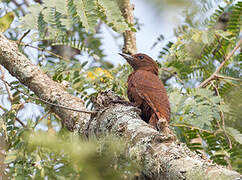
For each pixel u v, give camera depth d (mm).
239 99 3465
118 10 7117
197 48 8391
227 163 8305
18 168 5059
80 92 8883
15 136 6703
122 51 11086
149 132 5477
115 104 7238
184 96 8688
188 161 4336
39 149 4215
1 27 8906
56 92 8211
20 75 8430
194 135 8797
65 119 7855
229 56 10250
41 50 9469
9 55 8539
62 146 3236
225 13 10547
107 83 9242
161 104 8727
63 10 6965
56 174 4078
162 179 4582
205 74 10391
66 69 9102
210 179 3691
